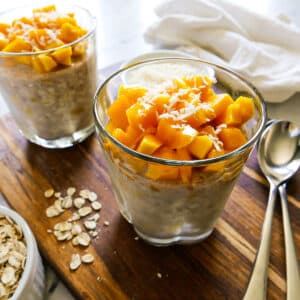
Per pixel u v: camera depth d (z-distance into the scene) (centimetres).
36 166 31
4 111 38
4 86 30
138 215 24
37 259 23
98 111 23
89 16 33
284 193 28
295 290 22
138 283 24
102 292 23
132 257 25
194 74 26
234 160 20
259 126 21
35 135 33
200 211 23
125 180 22
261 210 27
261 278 23
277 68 37
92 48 31
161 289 23
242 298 23
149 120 21
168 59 26
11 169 31
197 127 21
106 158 23
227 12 43
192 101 21
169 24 42
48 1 36
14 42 28
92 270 24
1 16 33
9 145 33
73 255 25
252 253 25
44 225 27
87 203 28
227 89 25
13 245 23
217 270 24
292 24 44
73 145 33
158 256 25
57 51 28
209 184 21
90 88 32
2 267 23
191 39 42
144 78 29
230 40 40
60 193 29
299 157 30
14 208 28
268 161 30
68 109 31
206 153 20
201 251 25
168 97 22
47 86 29
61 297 24
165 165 19
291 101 37
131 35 47
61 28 30
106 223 27
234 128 22
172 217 23
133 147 21
